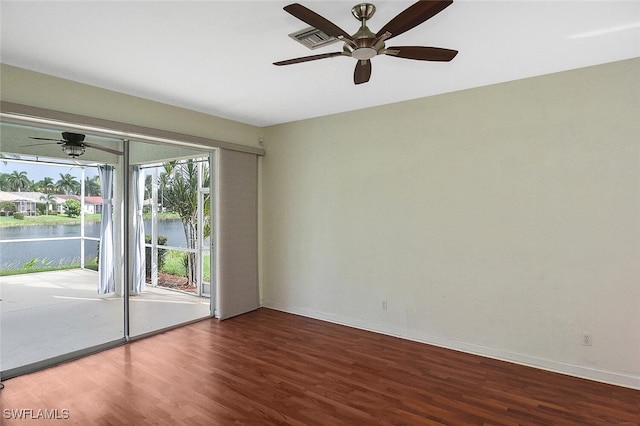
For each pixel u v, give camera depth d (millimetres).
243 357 3408
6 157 3109
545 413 2479
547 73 3094
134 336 3863
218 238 4547
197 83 3270
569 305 3047
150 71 2971
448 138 3613
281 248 4926
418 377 3006
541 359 3162
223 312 4547
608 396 2689
